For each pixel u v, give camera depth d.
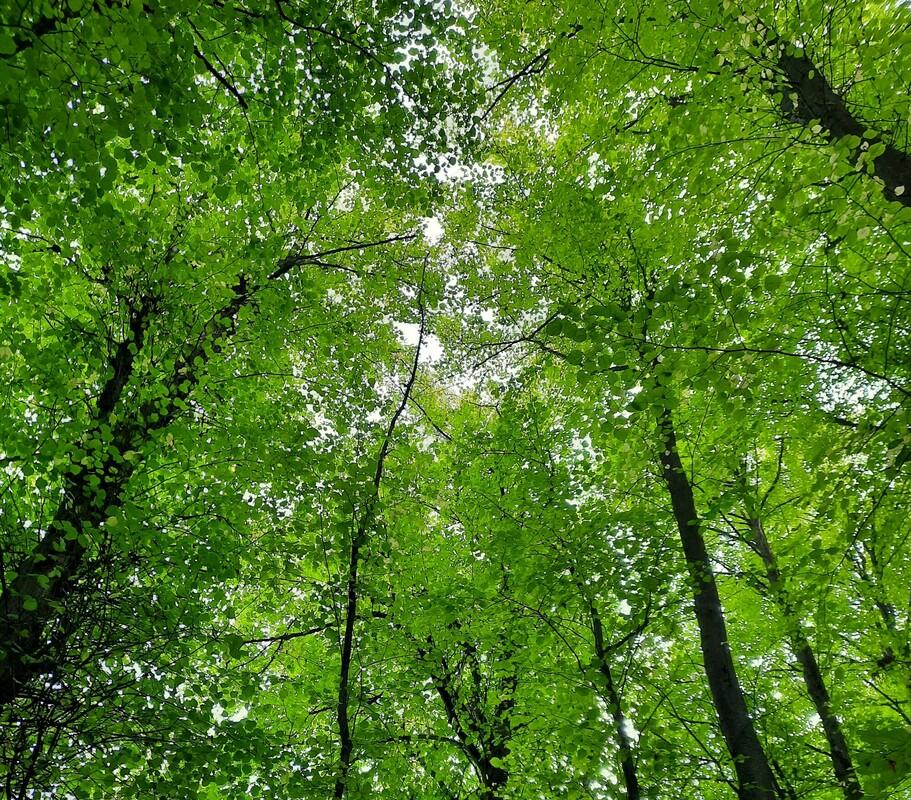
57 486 5.83
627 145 6.91
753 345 4.08
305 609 7.62
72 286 6.43
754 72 4.72
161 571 5.95
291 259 8.59
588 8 5.38
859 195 3.69
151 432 5.59
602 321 4.05
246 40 5.59
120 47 3.65
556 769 7.48
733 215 5.66
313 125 6.29
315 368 8.43
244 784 5.37
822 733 7.93
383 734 6.72
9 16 3.32
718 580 8.13
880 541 4.89
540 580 6.33
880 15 5.30
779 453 7.66
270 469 6.39
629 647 6.26
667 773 5.65
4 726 4.57
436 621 6.96
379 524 6.48
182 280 5.86
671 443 6.82
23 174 4.56
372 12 5.80
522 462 8.52
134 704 5.17
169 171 6.36
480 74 7.16
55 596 5.17
